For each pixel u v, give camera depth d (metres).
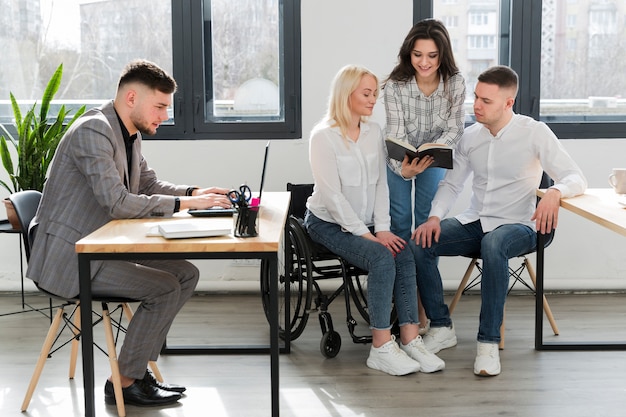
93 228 2.73
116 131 2.82
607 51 4.42
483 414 2.76
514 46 4.36
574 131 4.40
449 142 3.46
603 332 3.73
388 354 3.18
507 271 3.22
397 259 3.30
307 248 3.33
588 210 2.87
